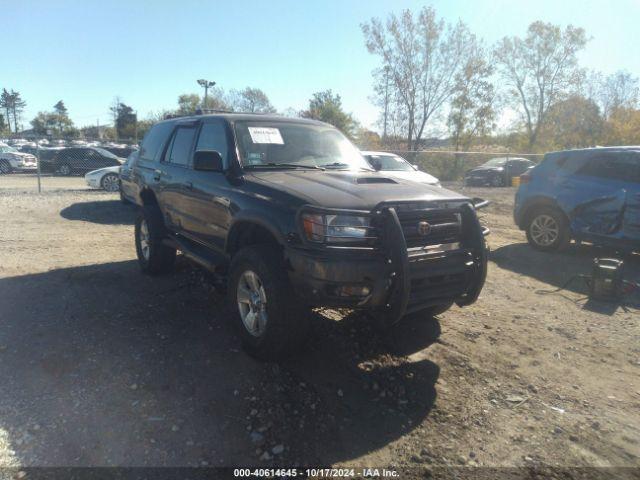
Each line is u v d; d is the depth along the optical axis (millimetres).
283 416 3225
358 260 3355
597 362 4246
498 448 3029
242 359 3918
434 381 3791
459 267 3779
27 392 3365
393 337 4508
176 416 3170
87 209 11961
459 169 26812
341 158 5105
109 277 5930
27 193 15211
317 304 3432
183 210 5219
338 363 3947
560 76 36562
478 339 4609
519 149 39156
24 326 4395
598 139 38812
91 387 3455
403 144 34812
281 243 3564
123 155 27578
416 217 3684
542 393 3695
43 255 7055
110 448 2852
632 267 7254
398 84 33625
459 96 33281
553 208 8023
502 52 37250
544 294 6059
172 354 3963
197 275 6023
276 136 4930
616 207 7176
